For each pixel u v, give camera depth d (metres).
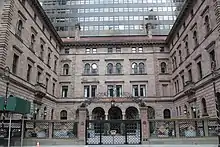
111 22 78.62
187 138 24.83
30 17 37.38
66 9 80.94
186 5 39.75
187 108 41.56
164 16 79.88
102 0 81.44
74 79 54.22
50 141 24.34
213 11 30.69
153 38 59.88
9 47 29.92
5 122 24.22
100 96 52.44
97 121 25.64
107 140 25.39
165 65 54.91
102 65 54.97
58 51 54.78
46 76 45.41
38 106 40.22
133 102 50.41
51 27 47.00
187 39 41.81
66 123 25.25
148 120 25.41
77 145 24.06
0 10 30.09
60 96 53.59
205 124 25.39
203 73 34.19
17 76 31.97
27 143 23.81
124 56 55.38
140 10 80.12
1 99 20.47
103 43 55.66
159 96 52.44
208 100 32.38
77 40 58.09
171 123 25.52
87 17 79.44
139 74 54.06
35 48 39.50
